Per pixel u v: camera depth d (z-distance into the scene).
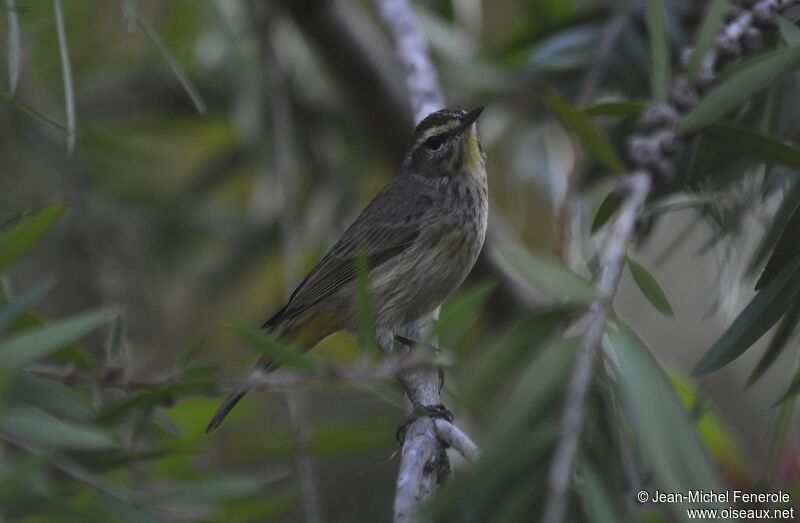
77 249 13.09
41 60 13.84
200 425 9.90
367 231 10.80
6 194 13.22
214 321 14.84
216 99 14.90
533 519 4.48
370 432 10.48
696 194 7.79
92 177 13.95
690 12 11.18
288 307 10.84
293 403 8.37
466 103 13.20
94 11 14.02
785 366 13.84
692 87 6.52
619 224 5.24
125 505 6.21
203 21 13.80
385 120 13.98
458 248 10.98
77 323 4.89
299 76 14.66
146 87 14.79
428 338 5.54
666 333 14.54
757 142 6.22
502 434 4.44
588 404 4.59
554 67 11.41
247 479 6.90
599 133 6.86
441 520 4.85
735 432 13.23
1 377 4.70
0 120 12.97
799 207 6.27
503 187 14.87
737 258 8.77
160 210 13.84
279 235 14.25
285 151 12.20
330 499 12.06
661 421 4.54
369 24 15.12
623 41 10.73
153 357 13.12
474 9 14.04
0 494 4.73
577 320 5.02
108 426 6.22
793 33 6.87
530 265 4.72
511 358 4.81
